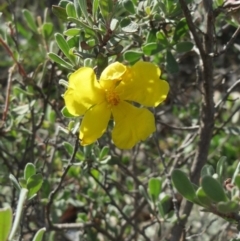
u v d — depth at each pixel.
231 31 0.39
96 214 0.34
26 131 0.31
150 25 0.26
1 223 0.18
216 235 0.33
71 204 0.37
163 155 0.32
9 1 0.32
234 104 0.38
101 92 0.23
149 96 0.23
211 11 0.26
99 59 0.24
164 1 0.26
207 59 0.26
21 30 0.38
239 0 0.26
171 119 0.41
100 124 0.23
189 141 0.33
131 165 0.37
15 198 0.31
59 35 0.25
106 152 0.28
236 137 0.40
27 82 0.31
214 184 0.19
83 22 0.24
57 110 0.31
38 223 0.31
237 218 0.20
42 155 0.35
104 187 0.30
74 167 0.33
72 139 0.30
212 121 0.29
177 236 0.28
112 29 0.24
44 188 0.31
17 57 0.32
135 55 0.26
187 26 0.26
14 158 0.32
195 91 0.43
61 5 0.26
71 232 0.36
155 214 0.29
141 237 0.37
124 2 0.25
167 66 0.26
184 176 0.20
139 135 0.23
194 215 0.36
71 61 0.25
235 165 0.35
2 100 0.36
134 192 0.34
